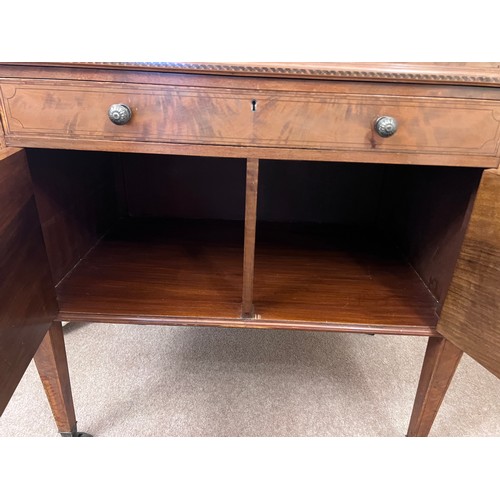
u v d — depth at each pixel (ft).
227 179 3.50
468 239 1.81
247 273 2.02
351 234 3.44
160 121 1.70
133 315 2.17
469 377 3.14
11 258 1.65
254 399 2.87
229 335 3.56
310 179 3.49
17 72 1.62
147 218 3.61
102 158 3.14
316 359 3.30
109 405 2.77
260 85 1.63
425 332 2.11
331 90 1.63
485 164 1.73
